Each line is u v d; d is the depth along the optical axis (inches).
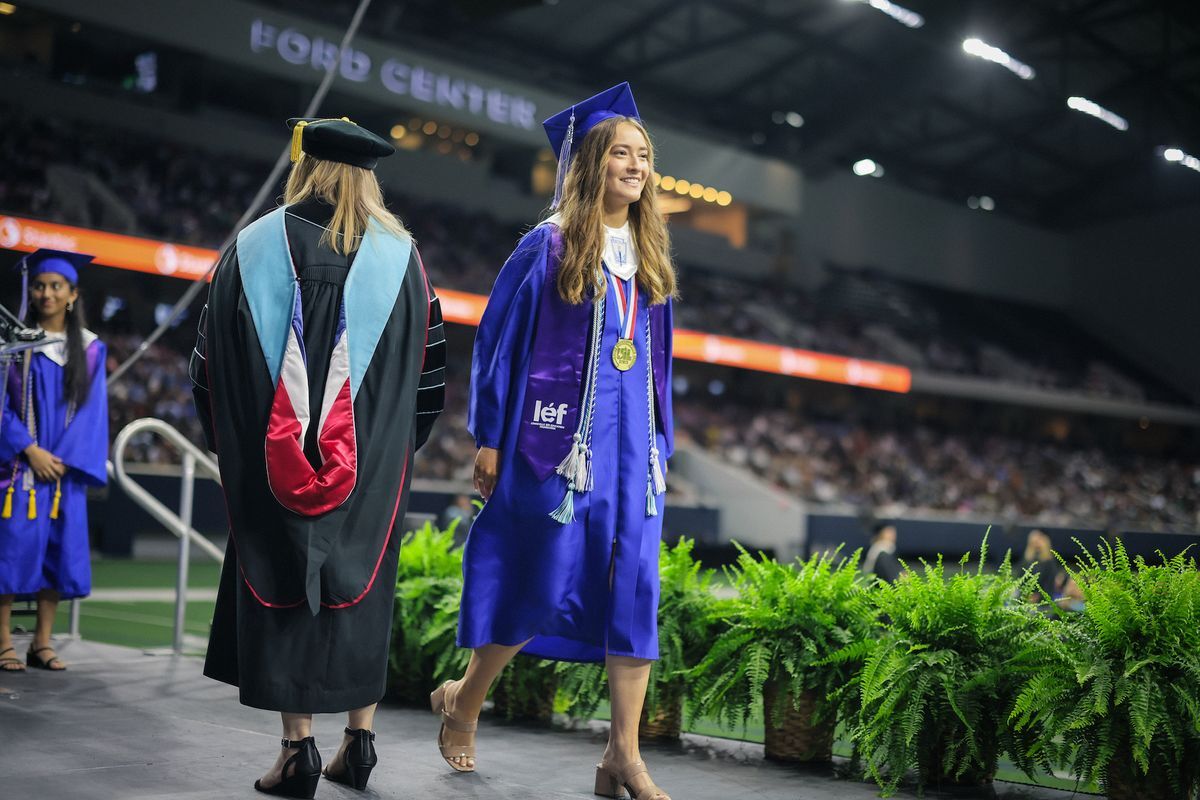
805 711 155.2
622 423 126.5
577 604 126.1
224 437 113.8
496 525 125.4
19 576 187.6
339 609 113.4
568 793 128.6
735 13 1183.6
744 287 1384.1
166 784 115.3
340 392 114.2
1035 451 1501.0
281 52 988.6
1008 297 1674.5
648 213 131.1
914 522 1013.8
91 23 904.9
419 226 1137.4
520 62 1259.2
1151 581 136.1
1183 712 126.1
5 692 167.6
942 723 140.9
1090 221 1707.7
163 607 428.1
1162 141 1418.6
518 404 125.2
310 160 123.0
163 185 984.3
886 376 1306.6
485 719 179.5
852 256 1531.7
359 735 122.6
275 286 115.1
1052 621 140.0
